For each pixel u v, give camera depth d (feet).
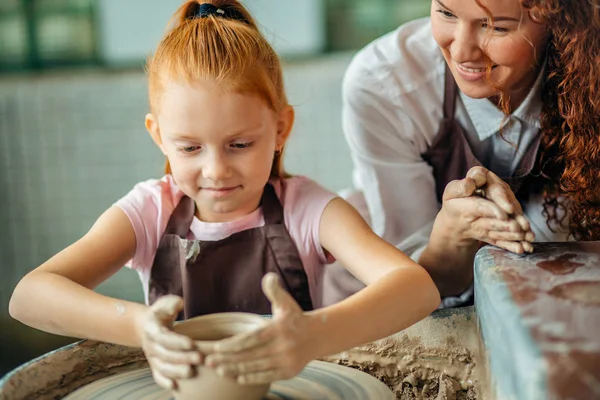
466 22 4.32
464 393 4.24
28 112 14.92
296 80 15.39
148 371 4.15
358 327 3.47
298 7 16.74
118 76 15.98
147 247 4.91
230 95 4.15
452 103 5.54
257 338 3.07
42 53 16.37
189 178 4.30
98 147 14.57
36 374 3.91
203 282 4.88
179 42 4.39
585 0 4.39
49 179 14.25
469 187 4.18
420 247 5.80
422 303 3.83
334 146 14.66
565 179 4.89
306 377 3.97
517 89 4.96
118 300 3.84
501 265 3.77
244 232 4.85
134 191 5.02
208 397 3.23
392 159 5.90
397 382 4.35
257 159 4.30
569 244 4.08
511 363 3.07
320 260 4.94
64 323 3.89
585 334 2.93
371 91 5.72
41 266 4.29
